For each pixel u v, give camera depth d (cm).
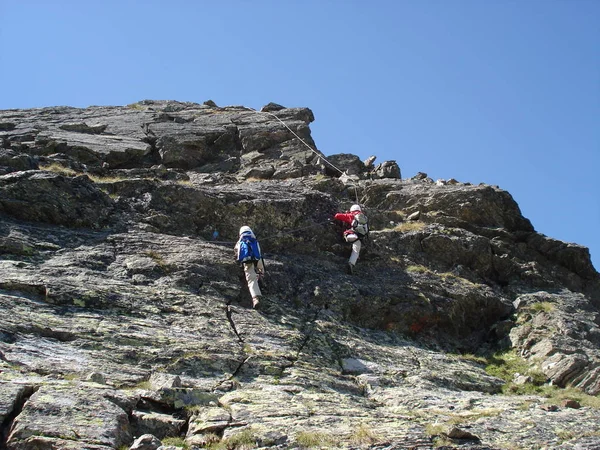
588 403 1270
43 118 2469
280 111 2659
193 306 1354
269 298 1499
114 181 1727
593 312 1738
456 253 1850
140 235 1575
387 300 1596
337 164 2405
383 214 1970
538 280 1862
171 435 941
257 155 2312
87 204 1602
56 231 1502
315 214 1820
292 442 913
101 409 922
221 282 1469
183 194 1727
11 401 904
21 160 1717
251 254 1495
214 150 2373
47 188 1570
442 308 1631
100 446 850
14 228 1453
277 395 1098
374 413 1070
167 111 2695
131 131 2362
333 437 934
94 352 1124
